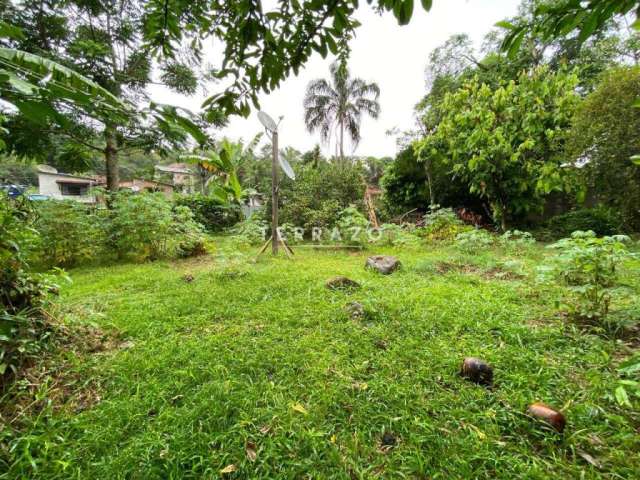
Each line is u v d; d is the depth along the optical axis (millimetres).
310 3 1023
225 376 1486
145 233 4695
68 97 615
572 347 1680
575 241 2100
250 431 1146
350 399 1304
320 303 2508
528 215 7383
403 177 8852
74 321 1842
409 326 2014
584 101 4508
